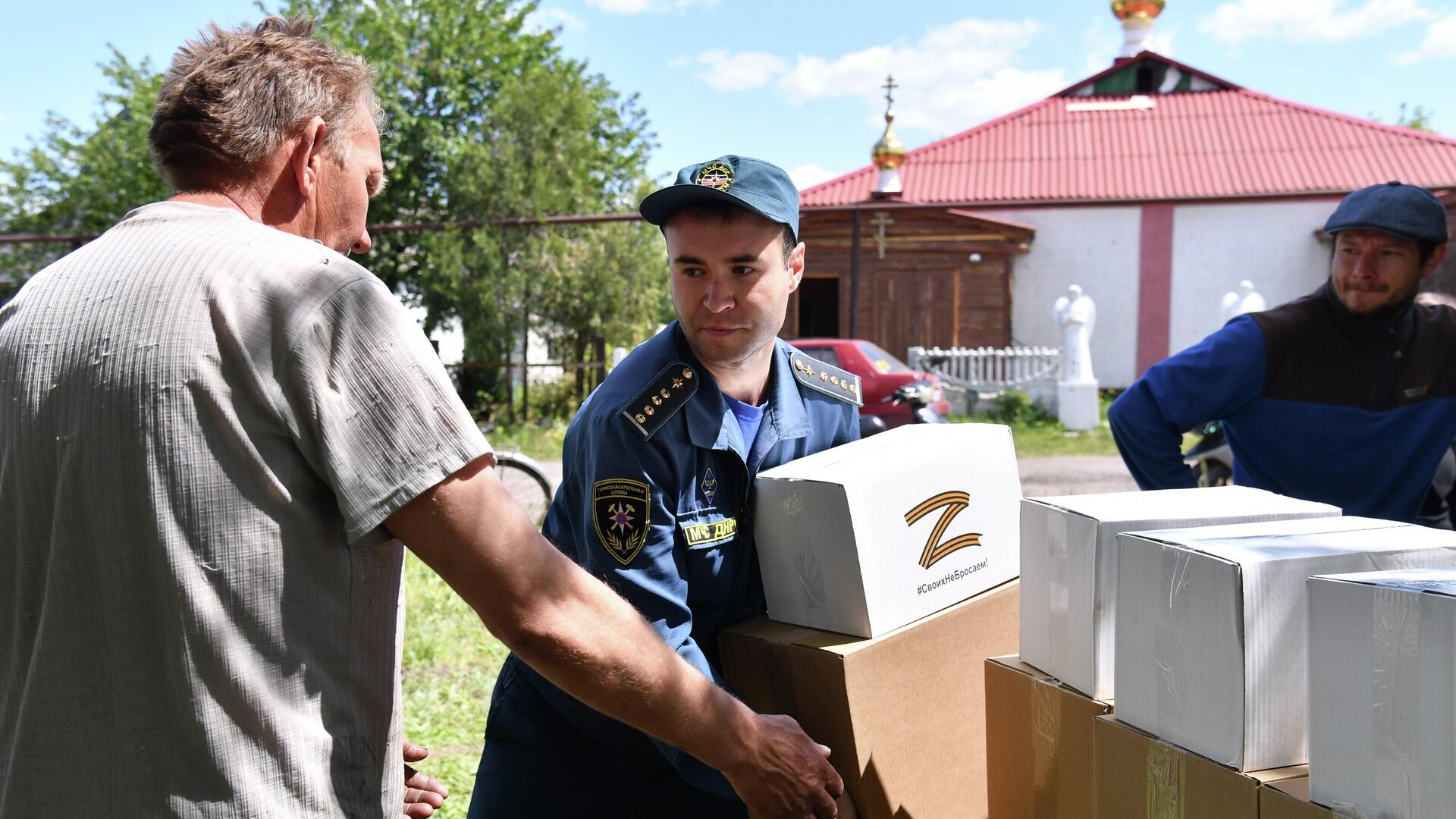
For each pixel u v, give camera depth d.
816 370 1.91
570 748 1.78
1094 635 1.35
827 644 1.55
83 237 12.48
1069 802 1.40
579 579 1.25
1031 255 17.91
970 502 1.69
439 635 4.45
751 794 1.41
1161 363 2.43
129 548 1.10
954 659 1.62
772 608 1.73
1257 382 2.36
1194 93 20.58
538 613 1.20
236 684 1.10
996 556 1.73
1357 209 2.24
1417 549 1.18
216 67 1.26
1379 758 0.99
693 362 1.72
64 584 1.12
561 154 14.84
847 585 1.56
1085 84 21.00
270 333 1.14
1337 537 1.23
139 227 1.21
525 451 11.80
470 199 14.52
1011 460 1.77
